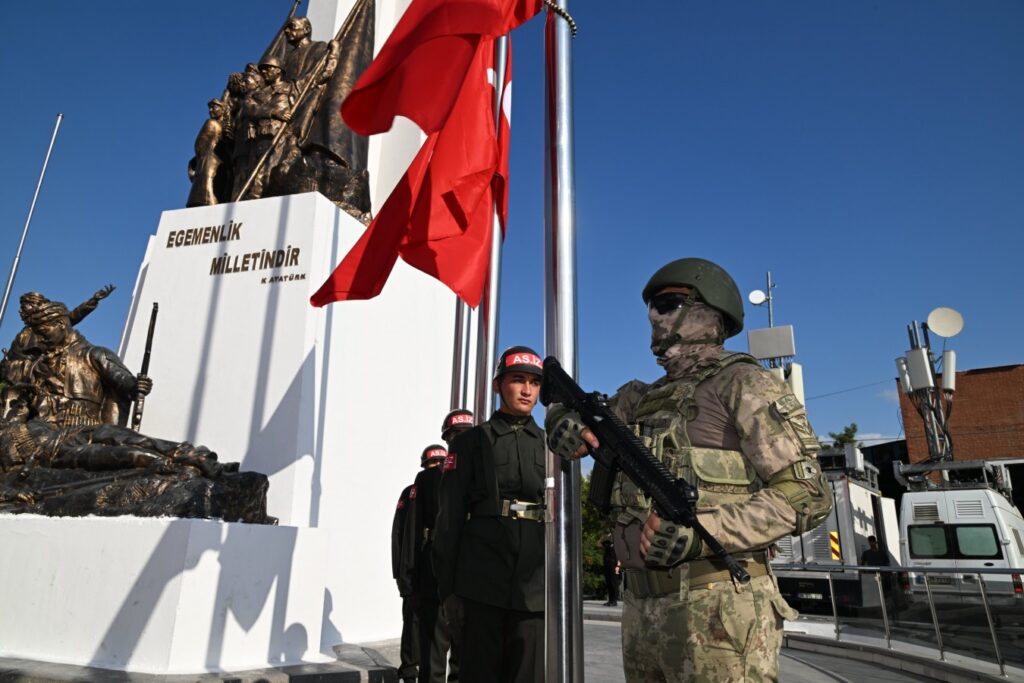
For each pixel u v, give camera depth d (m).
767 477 2.29
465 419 6.27
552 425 2.81
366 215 9.12
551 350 3.83
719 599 2.22
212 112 9.47
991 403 28.31
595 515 22.00
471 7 4.98
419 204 5.90
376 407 8.53
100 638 5.23
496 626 4.16
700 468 2.35
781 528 2.18
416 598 5.77
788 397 2.33
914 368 17.11
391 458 8.72
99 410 7.47
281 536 5.94
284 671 5.36
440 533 4.24
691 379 2.53
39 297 7.26
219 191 9.55
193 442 7.55
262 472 7.16
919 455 28.77
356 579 7.79
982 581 7.75
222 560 5.41
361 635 7.74
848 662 9.52
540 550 4.21
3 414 7.14
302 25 9.89
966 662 7.90
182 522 5.27
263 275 7.95
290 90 9.26
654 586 2.32
